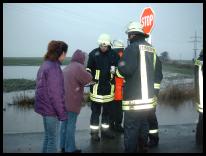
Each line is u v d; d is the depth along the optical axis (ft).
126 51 15.55
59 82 13.83
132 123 15.80
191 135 19.84
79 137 19.57
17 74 57.11
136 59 15.46
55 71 13.82
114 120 20.29
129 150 15.98
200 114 17.90
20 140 18.80
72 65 16.19
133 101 15.61
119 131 20.56
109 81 19.12
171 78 52.70
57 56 14.03
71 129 16.30
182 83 47.09
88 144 18.19
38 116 33.17
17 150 17.06
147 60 15.67
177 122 27.94
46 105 13.85
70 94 16.03
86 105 38.40
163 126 22.20
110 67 19.02
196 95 17.67
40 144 18.04
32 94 44.29
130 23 16.20
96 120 18.97
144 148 16.79
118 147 17.61
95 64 19.06
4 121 30.12
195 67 17.60
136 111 15.62
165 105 38.37
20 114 34.30
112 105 19.77
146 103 15.58
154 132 17.69
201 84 17.42
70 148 16.44
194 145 17.87
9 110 36.91
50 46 14.08
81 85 16.21
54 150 14.11
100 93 19.01
